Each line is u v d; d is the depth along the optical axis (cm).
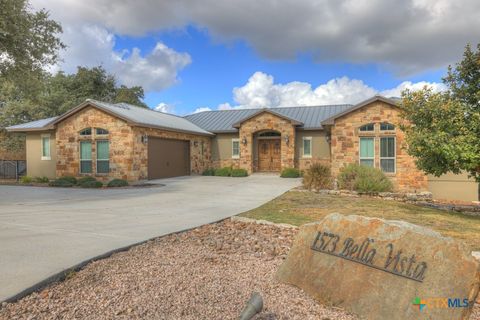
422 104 1058
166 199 1148
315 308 347
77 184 1648
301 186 1565
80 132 1839
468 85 1077
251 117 2222
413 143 1038
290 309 338
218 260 470
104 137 1772
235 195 1273
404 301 318
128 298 332
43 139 2028
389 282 334
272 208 973
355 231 375
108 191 1404
